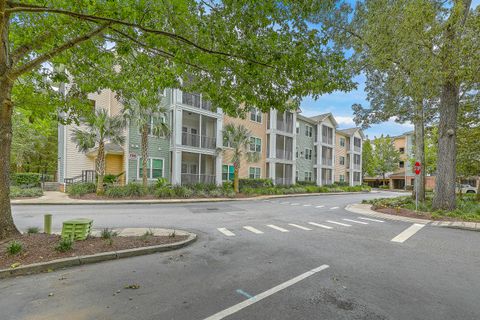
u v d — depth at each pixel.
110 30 5.81
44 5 5.18
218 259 5.10
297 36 5.18
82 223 5.80
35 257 4.61
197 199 16.38
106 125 15.30
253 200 18.12
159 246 5.62
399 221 10.05
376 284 3.96
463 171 18.03
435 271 4.58
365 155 47.12
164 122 18.45
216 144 22.12
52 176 27.38
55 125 24.55
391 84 12.06
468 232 8.11
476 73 8.75
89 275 4.20
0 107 5.28
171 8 4.83
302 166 32.38
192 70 6.53
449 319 3.00
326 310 3.15
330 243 6.46
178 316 2.98
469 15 9.06
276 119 27.77
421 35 9.02
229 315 3.02
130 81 7.74
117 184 18.20
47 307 3.16
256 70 5.52
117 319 2.92
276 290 3.70
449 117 11.70
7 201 5.52
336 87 5.79
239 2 4.62
